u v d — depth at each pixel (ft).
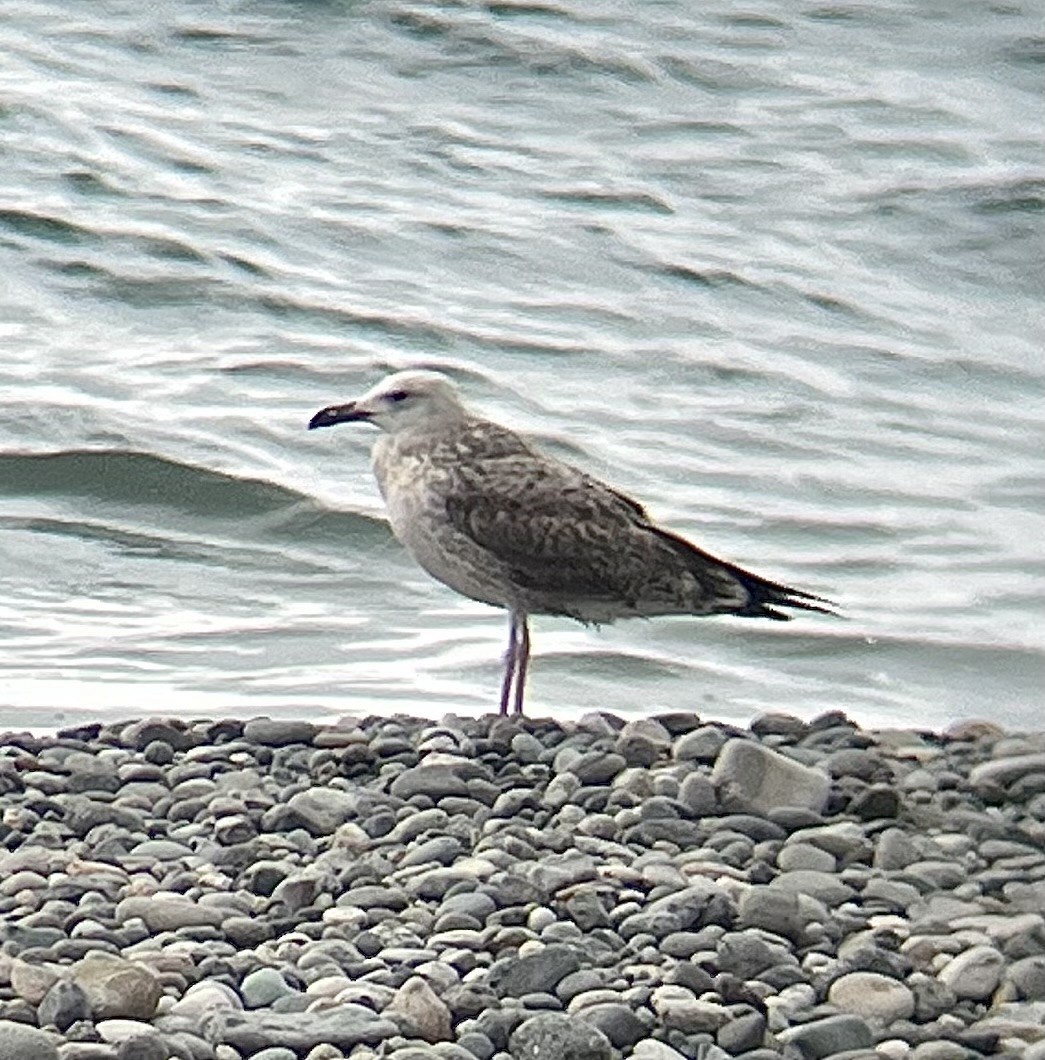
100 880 31.73
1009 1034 28.07
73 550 56.39
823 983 29.19
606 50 91.25
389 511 41.37
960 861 34.06
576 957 28.99
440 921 30.55
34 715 45.57
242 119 84.74
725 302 74.28
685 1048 27.48
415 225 77.41
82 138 81.76
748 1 97.35
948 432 66.54
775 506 60.70
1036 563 57.62
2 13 92.07
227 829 34.01
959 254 79.10
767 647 52.19
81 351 68.08
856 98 90.17
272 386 66.49
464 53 90.43
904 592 55.72
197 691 47.75
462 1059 26.86
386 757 37.60
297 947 29.78
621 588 40.57
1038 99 91.61
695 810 35.17
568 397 67.00
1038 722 48.91
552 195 80.69
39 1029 27.32
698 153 84.94
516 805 35.01
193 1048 26.78
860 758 37.93
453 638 51.72
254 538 57.62
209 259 73.97
